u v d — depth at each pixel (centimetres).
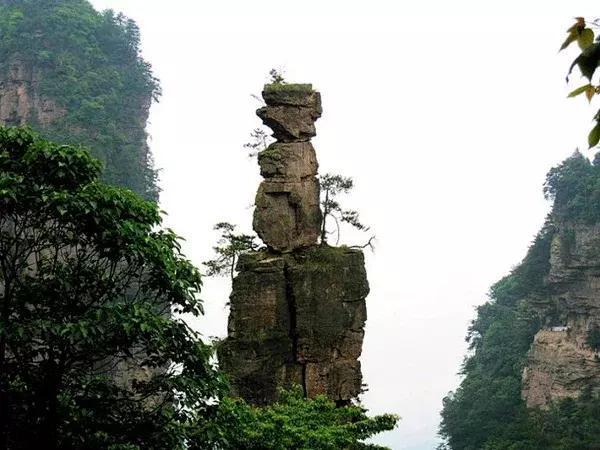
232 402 2809
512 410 11950
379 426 3178
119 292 2314
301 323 4825
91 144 11256
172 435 2323
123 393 2394
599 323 11362
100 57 12681
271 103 5172
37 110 11869
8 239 2247
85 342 2162
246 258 4944
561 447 9988
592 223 11844
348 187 5322
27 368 2231
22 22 12456
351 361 4912
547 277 12638
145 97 13012
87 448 2261
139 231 2247
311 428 3169
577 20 877
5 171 2220
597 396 10988
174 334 2323
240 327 4806
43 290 2236
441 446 12712
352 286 4975
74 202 2156
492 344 13800
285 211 5059
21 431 2217
